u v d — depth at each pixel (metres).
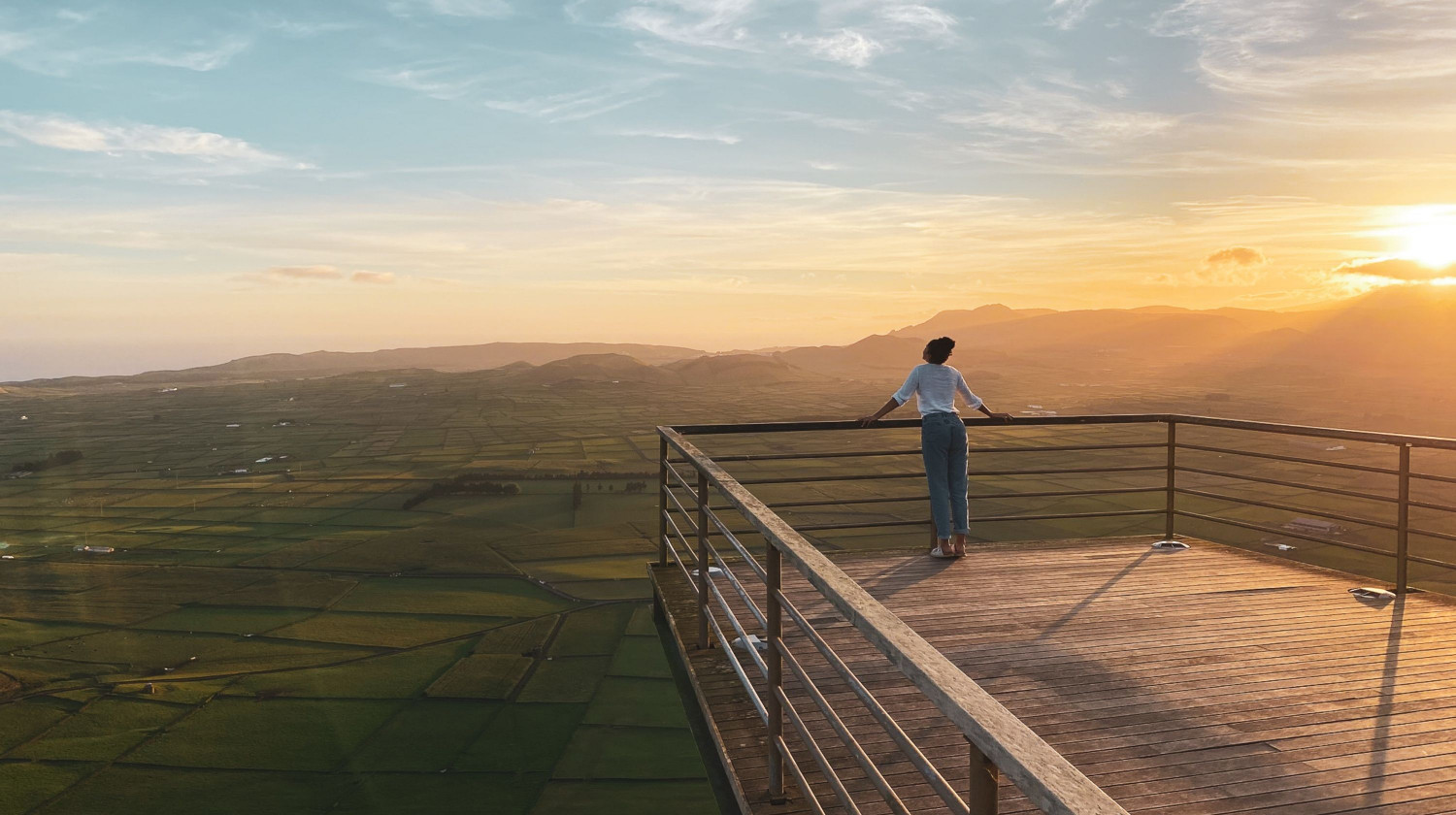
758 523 2.29
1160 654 3.54
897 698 3.13
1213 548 5.43
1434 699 3.05
